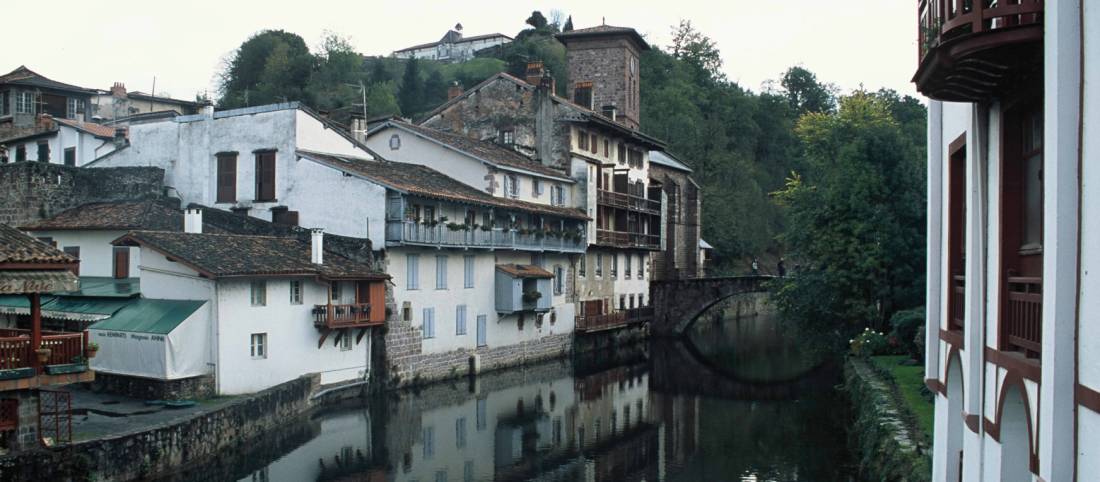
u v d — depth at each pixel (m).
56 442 19.89
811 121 59.50
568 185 54.03
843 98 59.06
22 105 58.97
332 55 96.44
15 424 18.92
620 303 60.34
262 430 28.03
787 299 44.72
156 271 30.81
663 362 52.00
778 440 30.39
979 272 12.12
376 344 37.19
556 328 51.72
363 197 37.97
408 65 99.00
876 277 41.12
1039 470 8.96
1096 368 7.75
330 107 82.19
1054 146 8.41
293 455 26.77
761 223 87.19
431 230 39.28
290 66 90.44
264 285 31.48
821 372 47.78
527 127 54.91
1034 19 9.48
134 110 74.31
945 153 15.05
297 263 33.19
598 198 56.44
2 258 18.44
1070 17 8.24
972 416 12.26
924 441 19.83
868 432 24.42
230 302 30.02
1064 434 8.35
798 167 98.81
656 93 91.31
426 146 47.62
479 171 46.16
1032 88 9.90
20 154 54.19
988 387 11.74
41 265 19.28
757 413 35.75
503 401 37.78
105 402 27.84
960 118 13.55
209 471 24.03
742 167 87.75
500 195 46.66
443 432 31.06
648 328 64.56
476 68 110.94
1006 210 10.96
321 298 34.25
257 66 94.81
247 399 27.31
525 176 49.16
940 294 15.74
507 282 45.66
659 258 72.81
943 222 15.24
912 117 93.75
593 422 33.88
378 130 49.12
